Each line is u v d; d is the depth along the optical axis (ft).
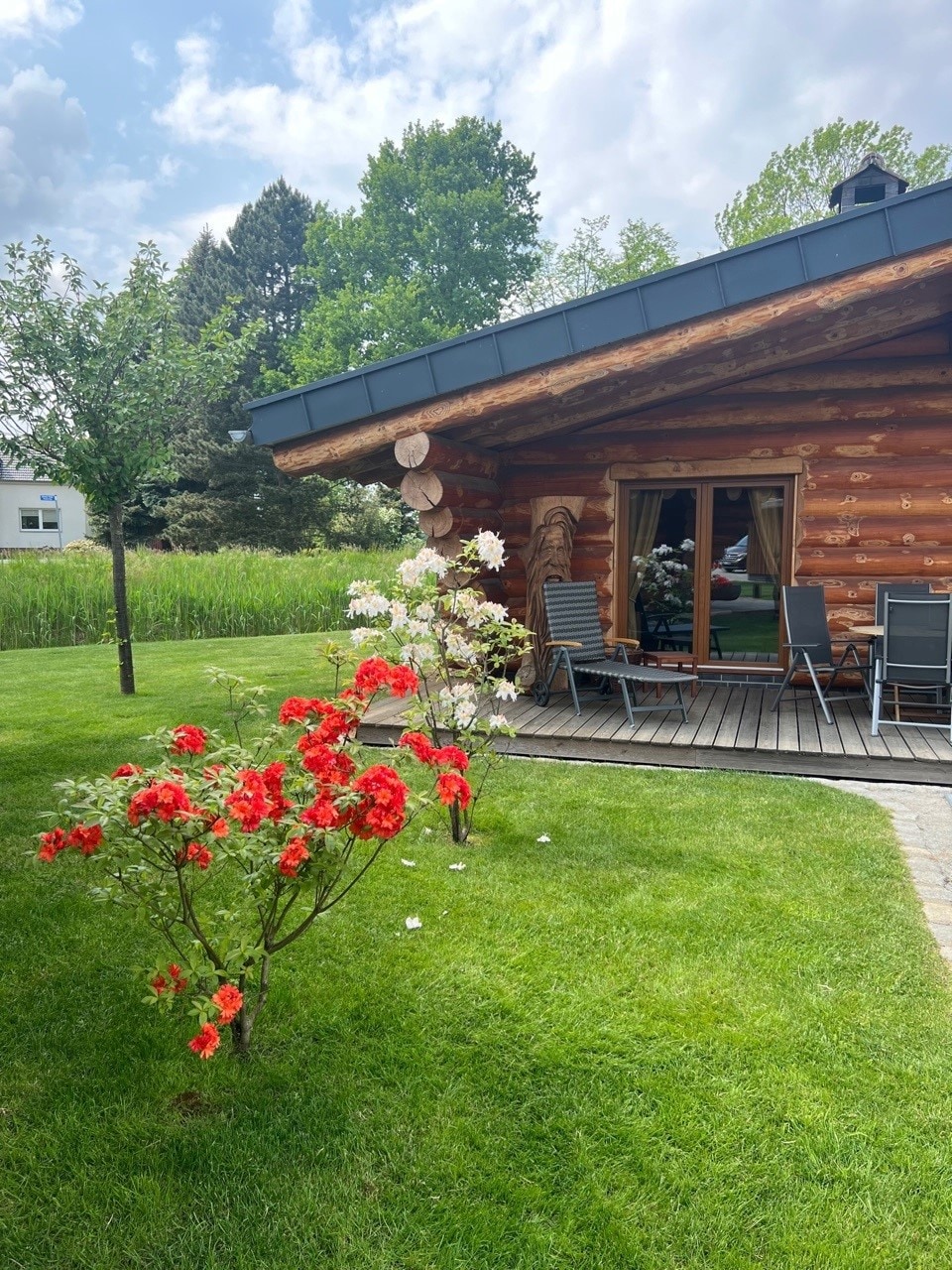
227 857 7.82
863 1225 6.51
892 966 10.07
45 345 23.59
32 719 23.48
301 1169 7.09
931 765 17.11
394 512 109.81
